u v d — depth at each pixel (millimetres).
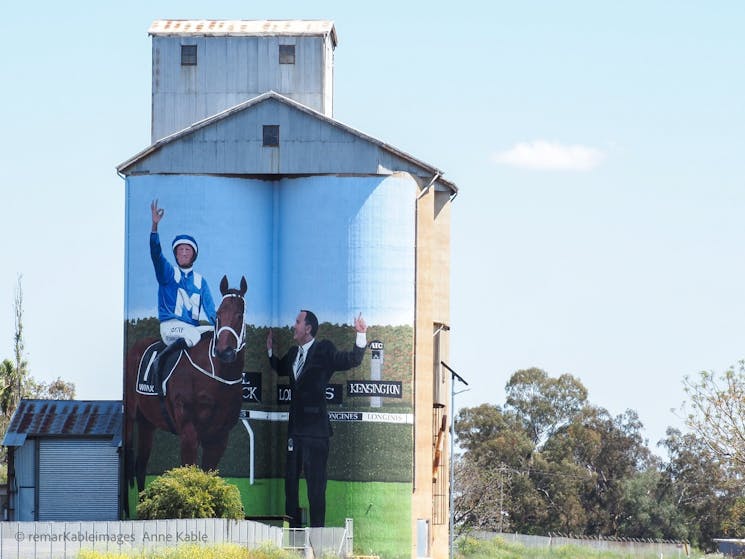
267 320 84938
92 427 87500
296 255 84438
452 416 90812
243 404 84062
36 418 88062
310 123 84562
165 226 84188
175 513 75750
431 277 86312
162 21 93125
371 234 83875
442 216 91875
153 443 83688
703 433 82125
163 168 84562
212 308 83938
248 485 83750
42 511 86875
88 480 86938
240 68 91625
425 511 85562
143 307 84312
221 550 64750
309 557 75312
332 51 95875
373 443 83250
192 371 83625
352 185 84000
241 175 84625
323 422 83562
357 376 83500
